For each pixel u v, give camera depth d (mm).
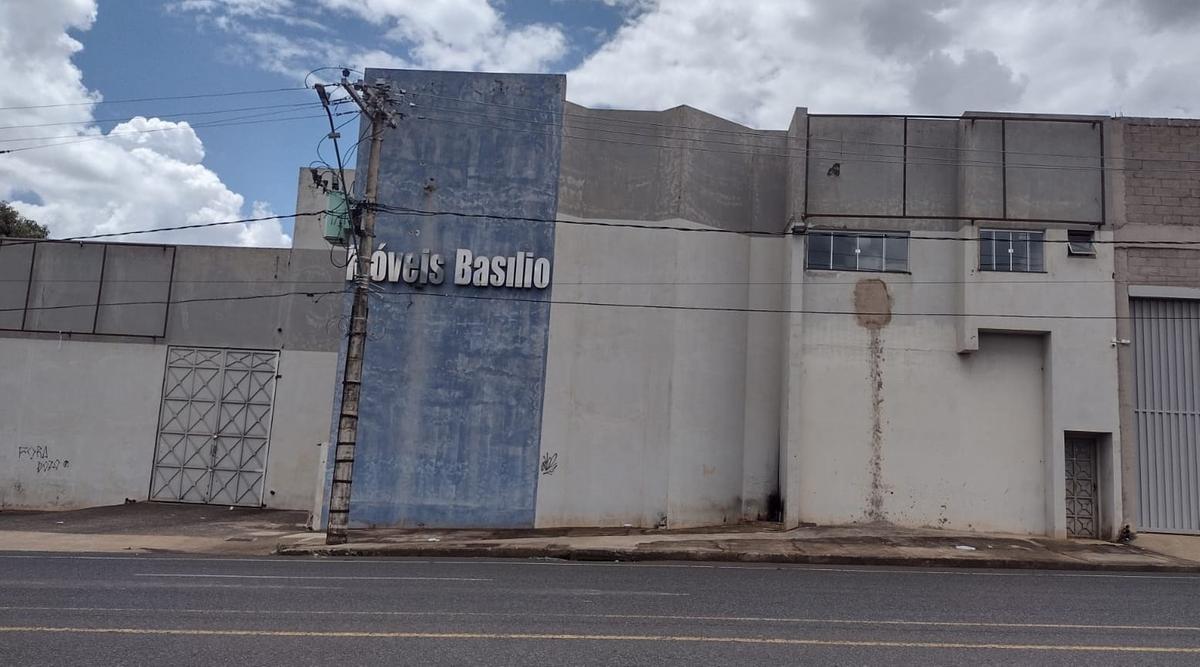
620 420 20078
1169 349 19344
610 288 20516
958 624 8789
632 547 16234
